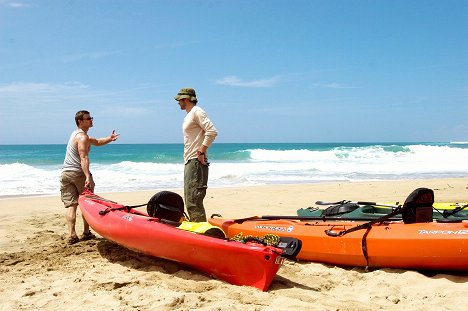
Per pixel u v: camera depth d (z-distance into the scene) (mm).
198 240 4934
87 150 6844
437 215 6871
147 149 65688
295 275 5398
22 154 47812
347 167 26094
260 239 4906
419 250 5258
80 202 6727
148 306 4184
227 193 13961
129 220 5684
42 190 15766
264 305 4203
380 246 5465
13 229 8273
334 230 5973
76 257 6004
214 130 6250
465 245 5055
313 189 14945
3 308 4223
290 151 34781
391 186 15633
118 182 18547
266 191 14445
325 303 4355
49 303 4328
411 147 37906
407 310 4211
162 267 5465
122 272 5270
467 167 26344
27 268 5555
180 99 6469
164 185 17453
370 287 4953
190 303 4199
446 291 4730
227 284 4793
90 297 4438
